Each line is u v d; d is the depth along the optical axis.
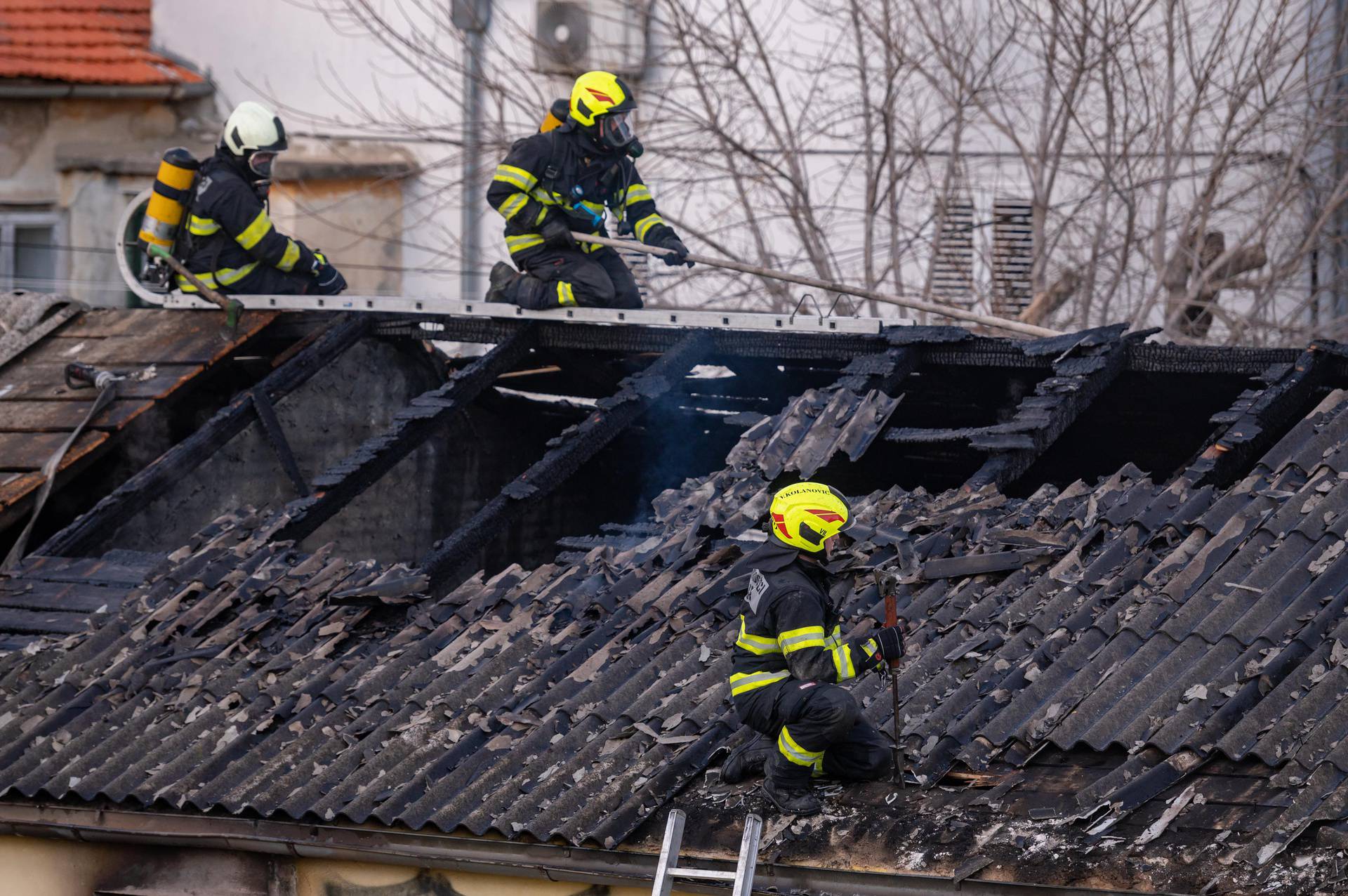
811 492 16.33
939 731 17.08
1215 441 22.44
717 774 17.14
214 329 32.62
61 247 53.66
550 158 29.44
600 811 16.94
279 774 19.34
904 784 16.31
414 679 20.67
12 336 32.94
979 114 51.25
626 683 19.50
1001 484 23.38
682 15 51.12
